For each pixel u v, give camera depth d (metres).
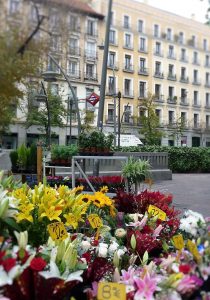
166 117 30.83
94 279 2.12
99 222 3.00
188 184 13.70
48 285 1.73
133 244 2.59
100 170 11.57
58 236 2.43
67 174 9.91
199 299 1.76
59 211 2.53
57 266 1.94
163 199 4.13
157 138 32.56
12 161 10.85
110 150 6.84
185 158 21.34
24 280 1.70
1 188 2.46
